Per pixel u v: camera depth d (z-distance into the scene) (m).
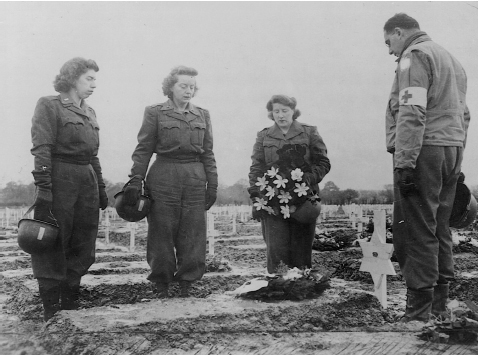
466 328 3.52
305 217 5.21
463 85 4.43
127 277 6.04
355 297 4.36
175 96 5.08
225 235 12.80
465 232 10.26
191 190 5.02
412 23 4.42
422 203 4.12
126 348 3.38
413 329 3.83
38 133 4.38
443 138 4.13
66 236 4.51
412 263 4.15
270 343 3.52
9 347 3.74
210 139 5.32
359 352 3.34
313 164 5.54
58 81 4.60
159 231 4.93
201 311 3.96
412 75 4.06
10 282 6.32
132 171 4.96
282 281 4.34
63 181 4.46
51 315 4.43
